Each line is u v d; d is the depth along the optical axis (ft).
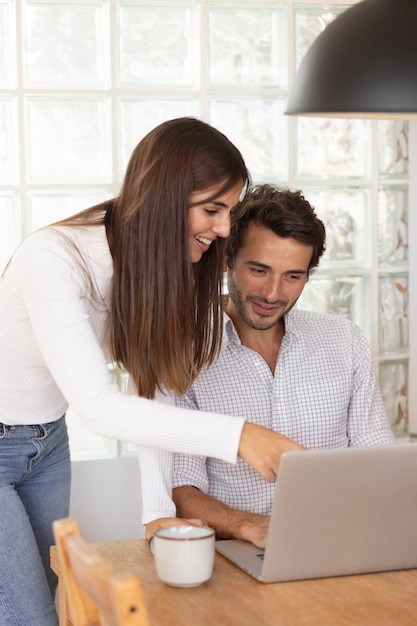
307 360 7.34
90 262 6.06
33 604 6.91
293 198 7.04
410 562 5.47
